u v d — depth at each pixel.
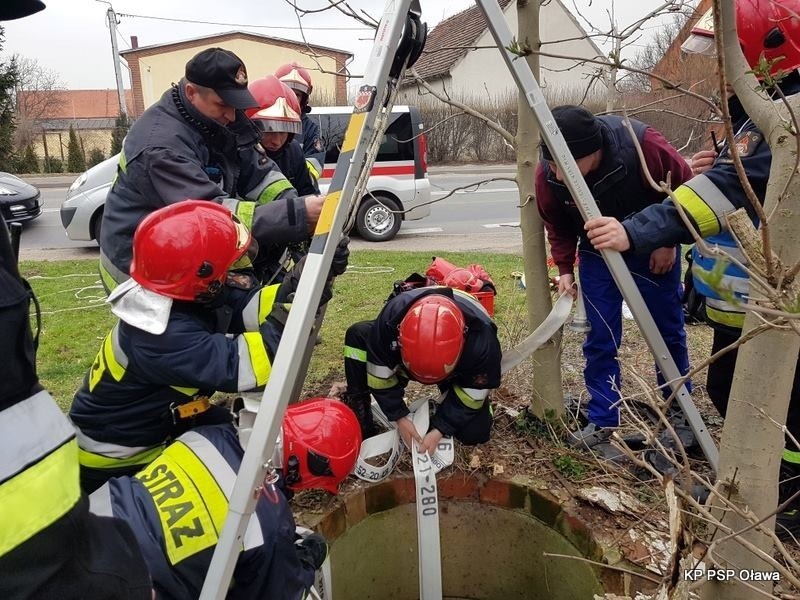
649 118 3.11
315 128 4.52
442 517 2.78
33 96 31.30
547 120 2.04
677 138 3.10
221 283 1.80
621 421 2.83
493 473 2.67
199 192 2.21
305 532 2.08
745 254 1.15
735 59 1.33
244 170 2.77
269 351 1.78
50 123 34.44
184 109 2.30
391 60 1.54
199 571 1.50
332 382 3.63
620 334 2.89
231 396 3.38
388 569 2.83
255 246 2.11
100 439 1.92
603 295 2.80
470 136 20.00
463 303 2.35
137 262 1.75
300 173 3.64
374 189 9.31
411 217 9.60
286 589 1.59
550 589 2.61
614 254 2.09
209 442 1.68
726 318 2.29
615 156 2.52
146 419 1.90
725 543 1.51
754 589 1.39
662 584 1.41
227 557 1.38
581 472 2.63
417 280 2.70
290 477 1.87
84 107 45.66
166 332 1.74
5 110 20.22
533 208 2.72
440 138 19.84
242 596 1.59
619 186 2.61
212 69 2.21
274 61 26.45
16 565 0.80
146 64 27.42
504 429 2.98
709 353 3.89
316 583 2.10
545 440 2.87
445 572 2.88
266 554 1.56
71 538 0.86
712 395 2.57
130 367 1.79
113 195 2.32
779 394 1.40
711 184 1.97
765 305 1.30
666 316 2.91
